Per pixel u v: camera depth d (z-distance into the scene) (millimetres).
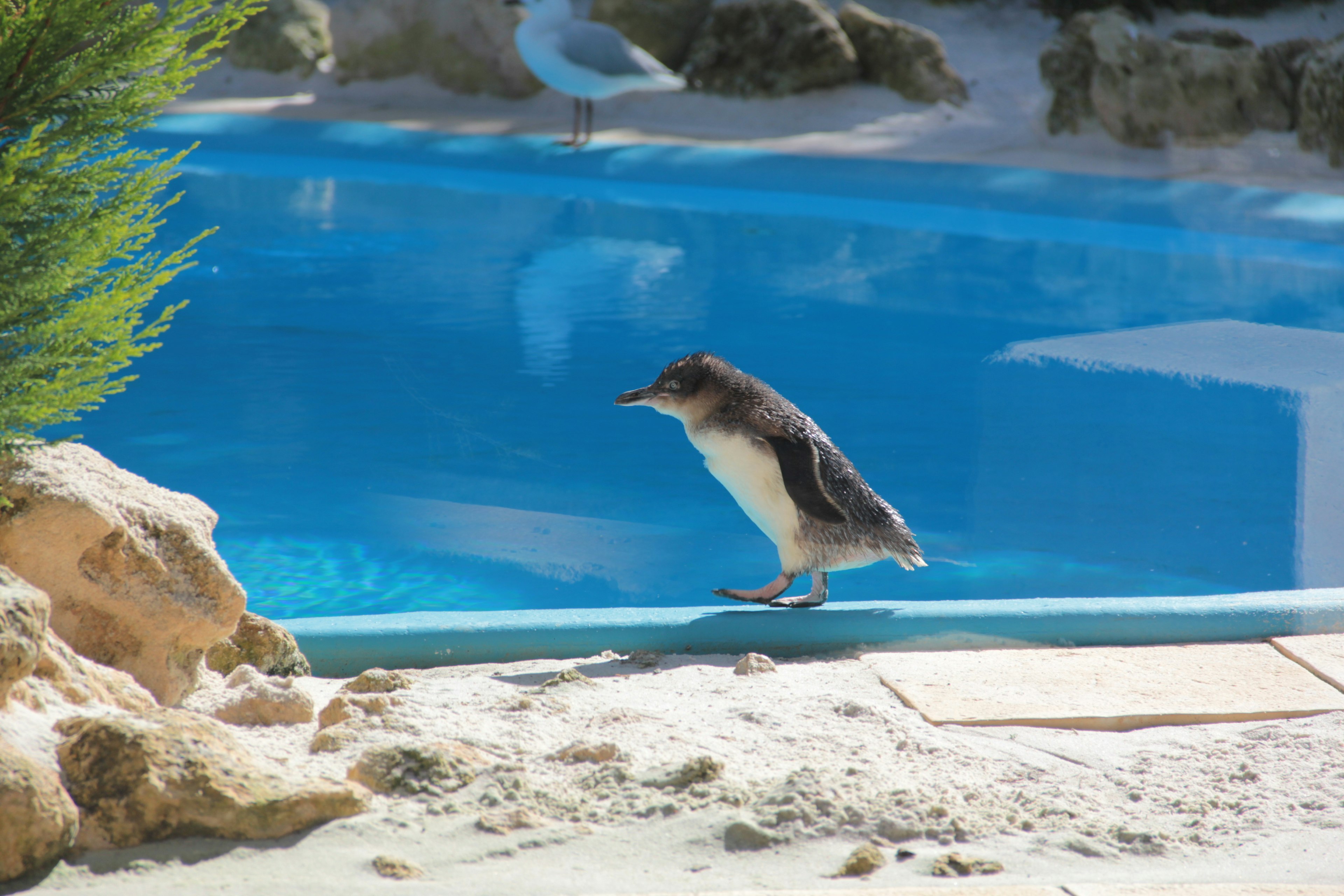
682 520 7227
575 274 13039
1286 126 16719
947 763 3711
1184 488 7266
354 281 12641
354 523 7043
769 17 20656
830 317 11508
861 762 3688
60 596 3824
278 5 25109
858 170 16672
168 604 3920
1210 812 3395
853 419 8742
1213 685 4418
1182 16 21953
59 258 3633
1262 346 8070
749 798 3318
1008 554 6715
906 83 20422
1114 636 4992
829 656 4910
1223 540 6789
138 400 9062
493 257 13758
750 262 13609
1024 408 7848
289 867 2887
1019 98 20406
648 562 6625
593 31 18391
